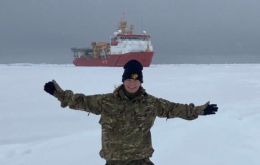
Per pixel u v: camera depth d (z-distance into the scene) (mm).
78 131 9727
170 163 5699
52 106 14906
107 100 3234
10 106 15148
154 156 6094
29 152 7180
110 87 24438
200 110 3320
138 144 3260
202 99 17219
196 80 32469
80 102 3211
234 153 6090
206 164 5590
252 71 55844
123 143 3246
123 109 3227
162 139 7352
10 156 6965
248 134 7520
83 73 44875
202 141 6988
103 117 3256
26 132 9852
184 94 19672
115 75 39688
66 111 13312
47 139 8883
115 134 3250
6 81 31406
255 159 5703
